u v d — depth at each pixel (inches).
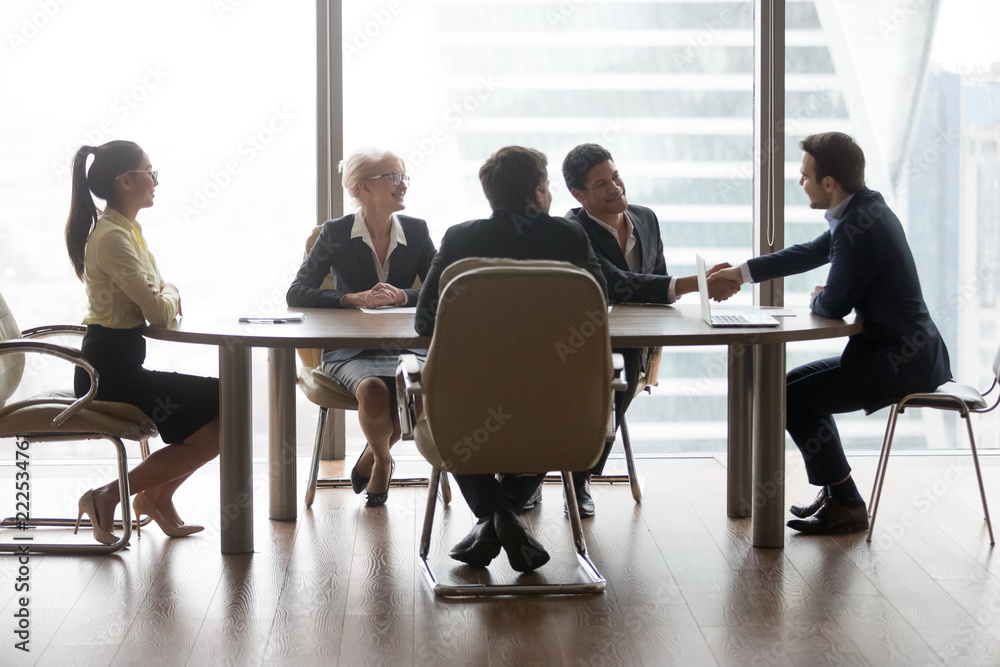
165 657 89.0
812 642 92.4
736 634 94.3
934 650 90.5
